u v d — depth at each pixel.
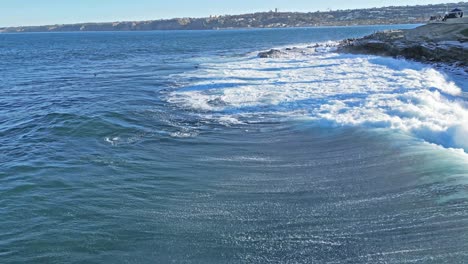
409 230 6.14
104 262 5.70
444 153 8.88
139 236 6.30
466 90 16.55
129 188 8.02
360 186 7.76
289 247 5.90
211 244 6.05
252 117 13.55
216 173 8.75
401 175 8.04
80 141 11.16
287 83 19.44
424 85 16.75
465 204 6.71
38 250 5.98
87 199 7.58
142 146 10.68
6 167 9.33
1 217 6.91
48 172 8.94
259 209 7.05
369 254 5.64
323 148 10.09
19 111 15.94
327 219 6.61
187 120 13.37
